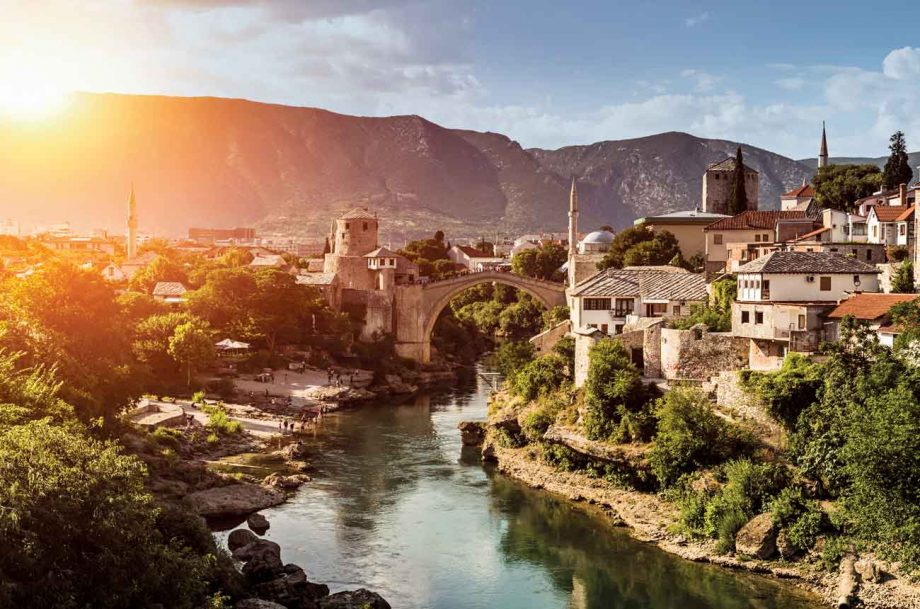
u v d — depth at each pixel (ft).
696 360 319.68
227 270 608.19
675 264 561.84
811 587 229.45
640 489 295.89
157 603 172.35
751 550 244.01
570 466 326.44
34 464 167.32
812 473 254.68
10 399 234.17
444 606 228.02
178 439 369.09
